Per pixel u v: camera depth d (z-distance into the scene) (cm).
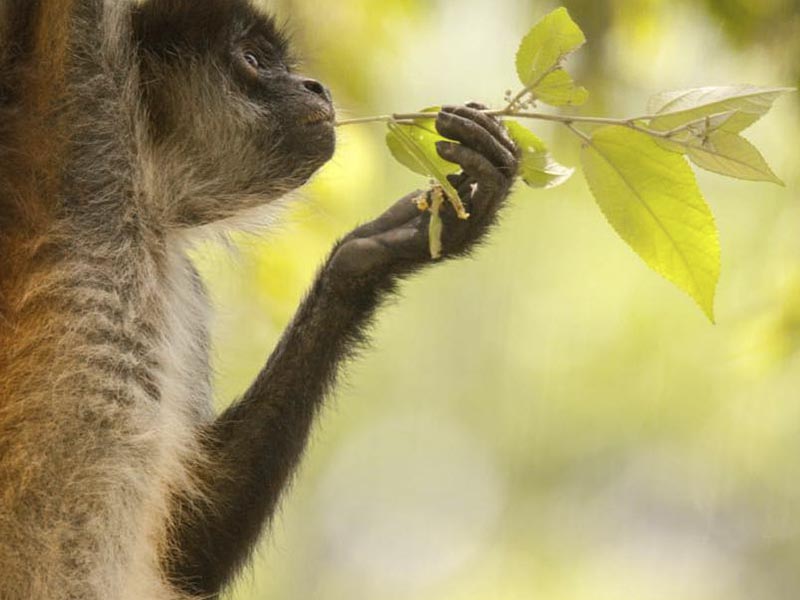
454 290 2278
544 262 2205
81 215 1004
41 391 985
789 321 1543
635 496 2355
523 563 2431
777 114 1634
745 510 2286
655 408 2183
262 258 1516
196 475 1184
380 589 2561
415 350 2322
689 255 1043
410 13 1617
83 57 1005
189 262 1206
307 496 2512
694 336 2173
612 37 1538
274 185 1180
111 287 1007
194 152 1153
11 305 1002
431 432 2370
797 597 2283
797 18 1517
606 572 2406
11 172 1004
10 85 1005
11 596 970
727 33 1530
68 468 980
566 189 2167
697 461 2255
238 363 1530
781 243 1583
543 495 2400
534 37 1047
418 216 1150
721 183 1875
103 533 983
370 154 1565
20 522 973
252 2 1211
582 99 1055
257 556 1494
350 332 1191
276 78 1190
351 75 1567
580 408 2250
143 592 1040
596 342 2214
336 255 1176
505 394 2284
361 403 2395
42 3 1000
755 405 2056
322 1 1547
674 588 2350
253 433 1201
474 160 1073
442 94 1870
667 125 1020
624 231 1048
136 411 1005
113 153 1015
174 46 1154
